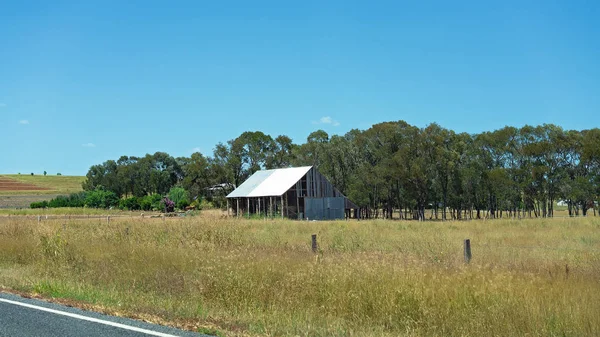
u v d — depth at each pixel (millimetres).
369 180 76562
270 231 26047
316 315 8320
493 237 23453
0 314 8375
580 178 67125
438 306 7926
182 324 7738
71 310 8719
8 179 179750
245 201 65062
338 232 23688
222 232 18938
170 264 12539
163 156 135250
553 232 25453
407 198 81938
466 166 77000
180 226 19969
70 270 12844
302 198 62531
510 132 73875
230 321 7977
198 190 91375
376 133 82562
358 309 8320
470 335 7234
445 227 30734
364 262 10086
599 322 7238
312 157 88000
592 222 31531
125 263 12883
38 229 17406
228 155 90688
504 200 74000
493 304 7801
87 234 18906
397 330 7633
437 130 73750
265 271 10211
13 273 13133
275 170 67750
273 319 8008
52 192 141750
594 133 69250
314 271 9766
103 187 126938
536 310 7547
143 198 84875
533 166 69562
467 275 9250
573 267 12203
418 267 9977
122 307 8953
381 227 30719
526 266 12406
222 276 9930
